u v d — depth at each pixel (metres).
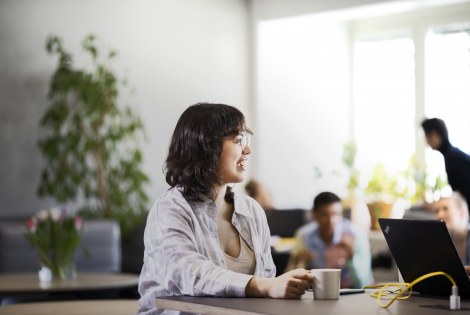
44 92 6.45
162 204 2.36
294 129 8.20
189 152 2.38
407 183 7.35
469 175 4.64
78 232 4.38
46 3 6.50
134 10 7.14
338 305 2.04
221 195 2.44
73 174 6.21
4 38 6.27
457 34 7.92
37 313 2.75
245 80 8.03
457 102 7.93
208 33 7.75
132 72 7.11
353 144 8.11
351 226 4.86
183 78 7.52
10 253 4.95
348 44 8.66
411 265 2.30
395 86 8.37
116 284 4.09
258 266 2.42
